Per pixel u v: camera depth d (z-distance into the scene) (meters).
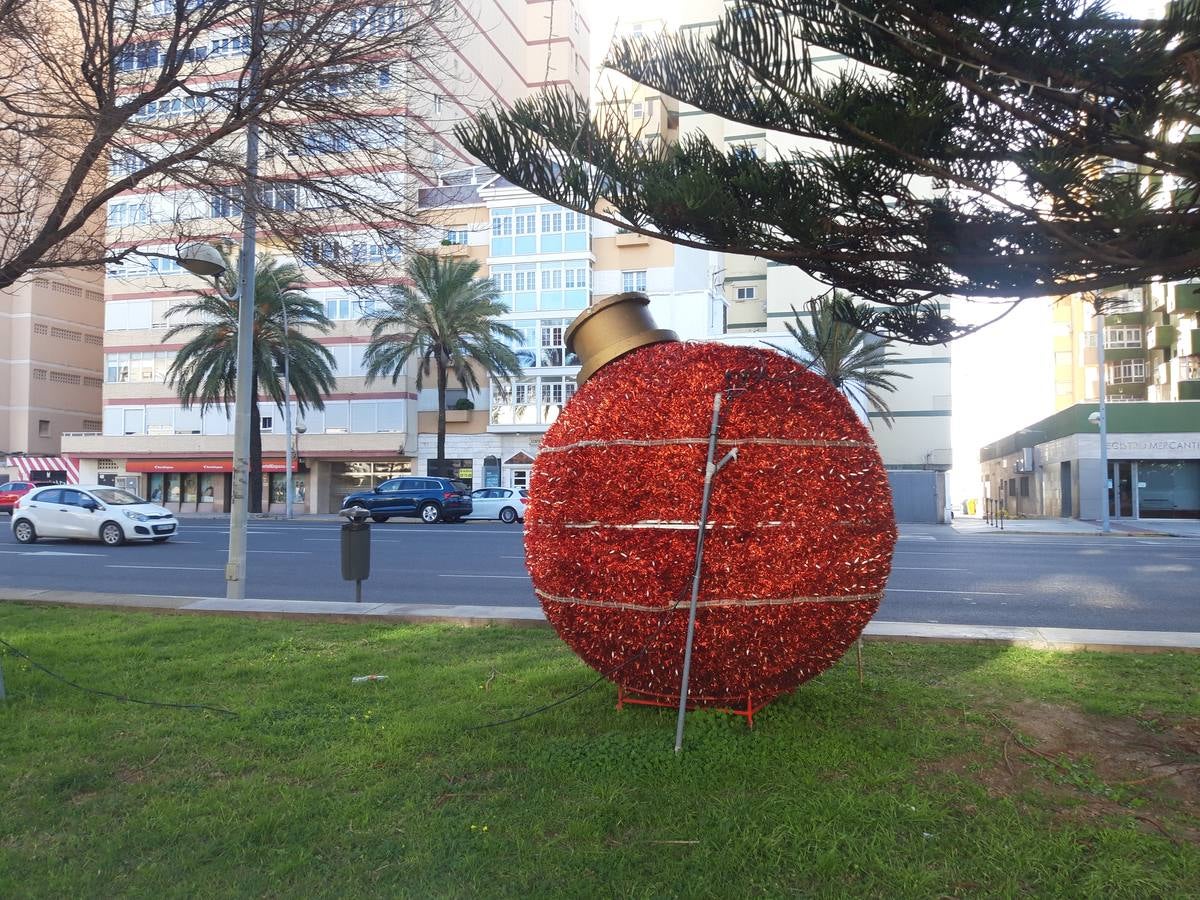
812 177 4.11
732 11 3.81
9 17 6.99
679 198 3.86
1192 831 3.64
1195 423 34.12
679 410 4.45
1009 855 3.37
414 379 43.56
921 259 4.27
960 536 26.08
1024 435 47.97
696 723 4.68
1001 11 3.26
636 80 4.20
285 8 7.16
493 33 39.50
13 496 37.16
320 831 3.68
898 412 47.84
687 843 3.51
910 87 3.75
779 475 4.36
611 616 4.53
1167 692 5.66
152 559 16.42
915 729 4.83
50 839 3.68
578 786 4.10
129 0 7.54
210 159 7.38
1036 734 4.86
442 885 3.23
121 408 45.53
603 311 5.27
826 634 4.46
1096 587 12.38
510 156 4.10
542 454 4.90
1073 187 3.70
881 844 3.47
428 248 10.98
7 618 8.91
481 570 14.57
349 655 6.95
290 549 18.59
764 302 51.94
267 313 32.03
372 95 7.70
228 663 6.73
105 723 5.20
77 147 7.86
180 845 3.59
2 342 52.38
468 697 5.63
